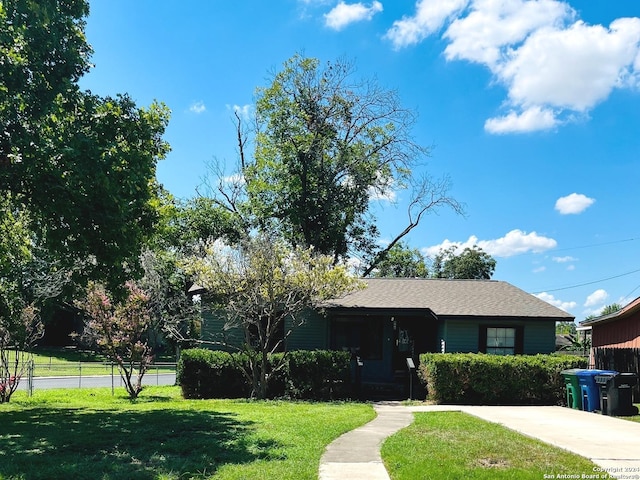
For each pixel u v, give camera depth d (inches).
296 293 677.9
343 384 694.5
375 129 1326.3
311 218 1307.8
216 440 367.9
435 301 794.8
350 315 807.7
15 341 727.7
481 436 392.5
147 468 296.0
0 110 456.1
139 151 510.6
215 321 804.6
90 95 504.1
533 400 647.1
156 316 830.5
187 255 1118.4
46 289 725.9
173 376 1322.6
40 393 824.9
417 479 279.1
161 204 591.8
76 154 443.5
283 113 1296.8
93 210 479.2
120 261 513.7
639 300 780.0
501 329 763.4
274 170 1296.8
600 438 390.9
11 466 294.8
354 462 316.8
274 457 323.9
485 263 2330.2
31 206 518.3
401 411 549.3
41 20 457.4
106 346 754.8
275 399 663.1
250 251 667.4
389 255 1529.3
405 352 818.2
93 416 487.2
